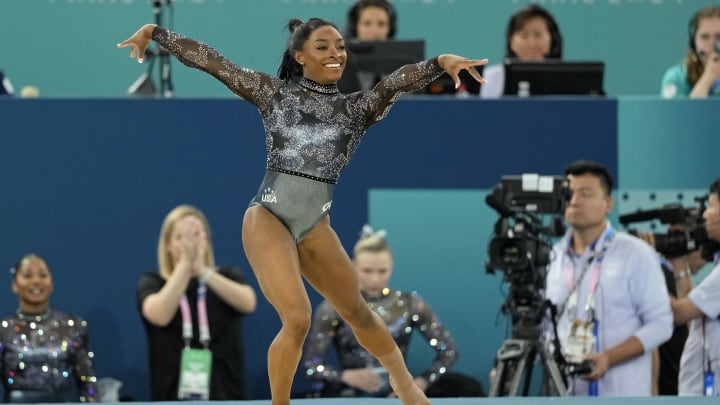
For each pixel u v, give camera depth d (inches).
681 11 1469.0
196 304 1021.2
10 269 1060.5
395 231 1069.8
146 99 1066.1
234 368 1024.2
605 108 1075.3
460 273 1068.5
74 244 1063.6
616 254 966.4
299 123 631.8
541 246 919.7
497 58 1467.8
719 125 1077.1
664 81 1248.2
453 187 1072.2
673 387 1047.0
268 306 1063.0
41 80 1443.2
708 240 1013.8
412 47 1128.2
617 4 1470.2
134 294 1062.4
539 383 1040.2
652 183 1078.4
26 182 1063.0
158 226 1064.2
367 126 649.0
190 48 637.9
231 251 1064.8
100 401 1034.7
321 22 639.8
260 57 1448.1
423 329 1032.2
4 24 1441.9
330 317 1021.8
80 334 1029.8
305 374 1010.7
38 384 1002.1
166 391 1011.3
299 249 645.3
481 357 1064.2
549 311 976.3
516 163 1072.8
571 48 1471.5
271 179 631.2
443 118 1072.2
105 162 1066.7
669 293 1029.2
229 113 1069.8
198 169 1067.3
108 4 1443.2
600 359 928.3
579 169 976.9
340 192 1070.4
